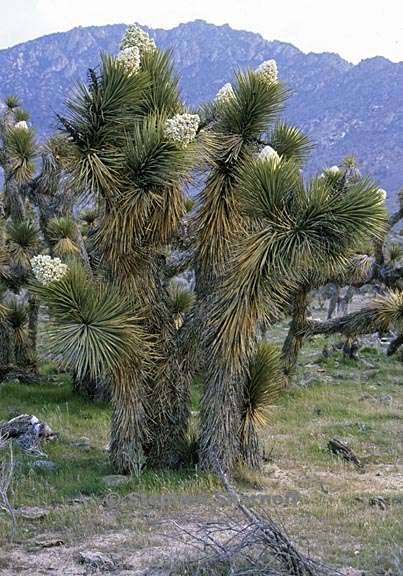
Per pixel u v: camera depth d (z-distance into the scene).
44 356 9.53
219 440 8.85
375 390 17.27
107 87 7.93
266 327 11.59
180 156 7.86
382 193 7.93
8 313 16.31
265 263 7.87
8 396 14.76
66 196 14.94
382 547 6.21
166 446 9.27
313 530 6.79
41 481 8.54
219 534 6.44
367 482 9.38
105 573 5.64
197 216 8.66
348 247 7.92
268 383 9.30
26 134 15.43
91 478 8.66
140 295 8.85
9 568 5.78
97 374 8.47
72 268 8.21
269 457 10.26
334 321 14.31
